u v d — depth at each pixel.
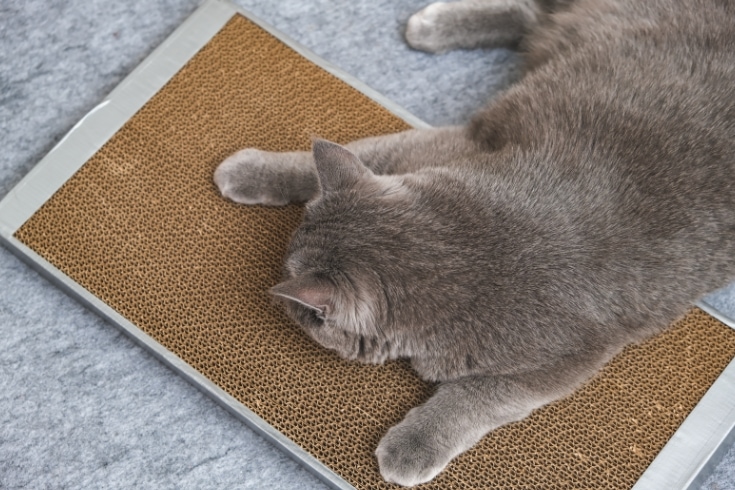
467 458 1.16
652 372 1.19
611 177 1.11
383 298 1.09
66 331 1.19
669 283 1.11
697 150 1.12
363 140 1.20
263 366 1.17
